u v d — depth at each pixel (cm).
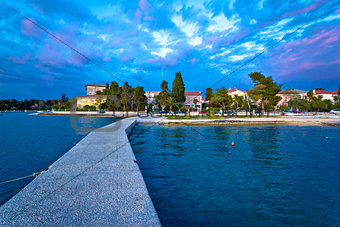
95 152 805
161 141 1561
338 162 954
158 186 643
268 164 914
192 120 2991
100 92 8362
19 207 354
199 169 831
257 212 487
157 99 6384
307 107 5856
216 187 638
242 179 714
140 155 1085
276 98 4550
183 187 636
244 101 5919
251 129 2438
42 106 12562
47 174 532
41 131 2356
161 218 454
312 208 512
